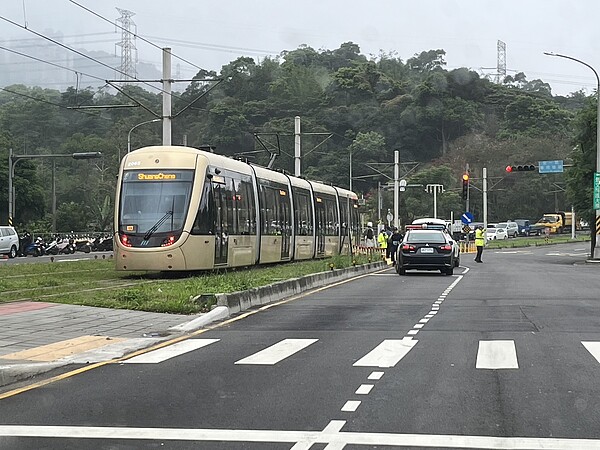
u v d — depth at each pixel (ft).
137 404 28.84
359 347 41.83
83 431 25.08
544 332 46.80
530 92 383.24
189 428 25.35
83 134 301.02
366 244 169.07
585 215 168.14
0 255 161.79
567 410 27.50
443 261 101.65
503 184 348.59
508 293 73.31
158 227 83.41
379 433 24.58
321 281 85.66
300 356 39.11
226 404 28.71
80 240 195.42
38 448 23.22
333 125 302.04
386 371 34.88
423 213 300.61
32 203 229.45
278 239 113.29
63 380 33.40
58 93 338.34
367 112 315.37
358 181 301.02
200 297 56.90
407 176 306.35
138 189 85.35
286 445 23.36
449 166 315.17
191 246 83.66
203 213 85.92
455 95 345.10
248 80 293.02
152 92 320.70
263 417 26.73
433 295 71.82
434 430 24.91
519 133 333.01
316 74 329.72
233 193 95.91
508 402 28.73
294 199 123.34
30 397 30.17
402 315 56.29
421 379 33.04
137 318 52.16
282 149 268.21
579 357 38.09
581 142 168.66
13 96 338.95
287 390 31.04
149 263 82.74
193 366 36.52
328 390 30.99
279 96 291.79
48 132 312.29
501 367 35.58
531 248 253.24
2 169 220.64
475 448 22.93
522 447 23.02
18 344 41.75
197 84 287.07
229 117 260.01
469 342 43.19
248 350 41.16
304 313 58.18
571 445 23.21
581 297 68.74
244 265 99.91
